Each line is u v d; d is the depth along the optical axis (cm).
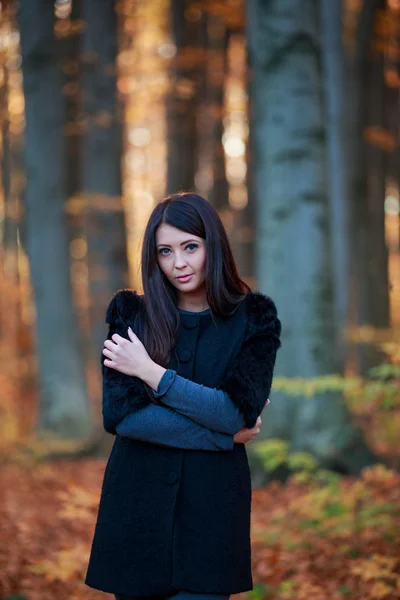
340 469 778
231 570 279
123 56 1573
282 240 794
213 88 1695
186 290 293
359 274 1655
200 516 277
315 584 450
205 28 1703
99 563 283
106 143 1379
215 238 289
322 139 801
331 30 1240
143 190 2289
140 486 280
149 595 275
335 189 1268
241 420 279
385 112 1730
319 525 507
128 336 291
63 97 1262
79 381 1284
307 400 793
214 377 287
